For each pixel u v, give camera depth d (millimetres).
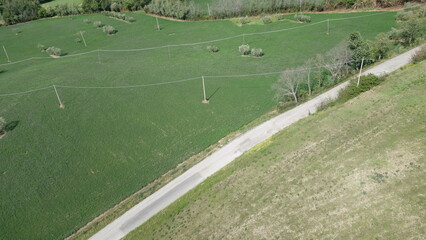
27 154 42125
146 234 30578
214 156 39750
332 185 30125
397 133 34688
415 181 28422
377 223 25594
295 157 35000
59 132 45625
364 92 44406
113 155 42094
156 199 34906
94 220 34000
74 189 37719
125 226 32375
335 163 32688
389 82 45312
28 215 34938
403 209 26203
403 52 57375
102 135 45250
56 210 35406
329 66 51531
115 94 54281
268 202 30078
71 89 55906
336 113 41000
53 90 55594
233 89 54656
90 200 36344
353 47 52406
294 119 43844
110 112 49625
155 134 45250
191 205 32406
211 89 55188
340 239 25062
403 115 37312
